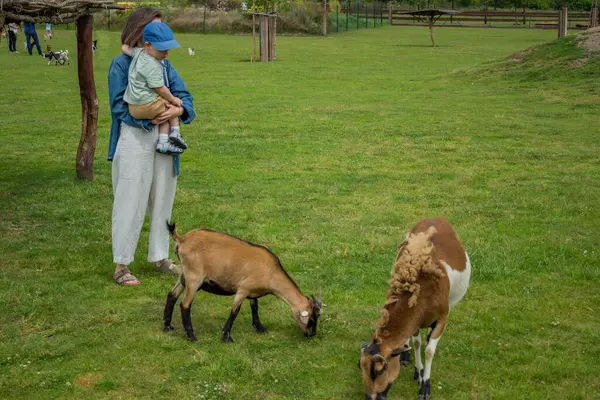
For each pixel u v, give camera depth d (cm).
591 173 1362
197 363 617
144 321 705
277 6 6341
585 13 7331
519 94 2428
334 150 1595
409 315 525
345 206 1132
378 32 6519
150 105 773
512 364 623
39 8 1049
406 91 2598
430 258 544
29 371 597
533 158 1505
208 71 3275
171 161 830
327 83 2856
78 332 675
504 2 9075
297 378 596
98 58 3666
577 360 627
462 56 4094
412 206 1138
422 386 557
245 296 648
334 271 845
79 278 820
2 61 3597
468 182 1296
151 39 757
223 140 1703
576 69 2672
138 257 897
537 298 767
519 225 1030
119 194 800
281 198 1185
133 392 571
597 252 906
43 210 1088
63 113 2117
